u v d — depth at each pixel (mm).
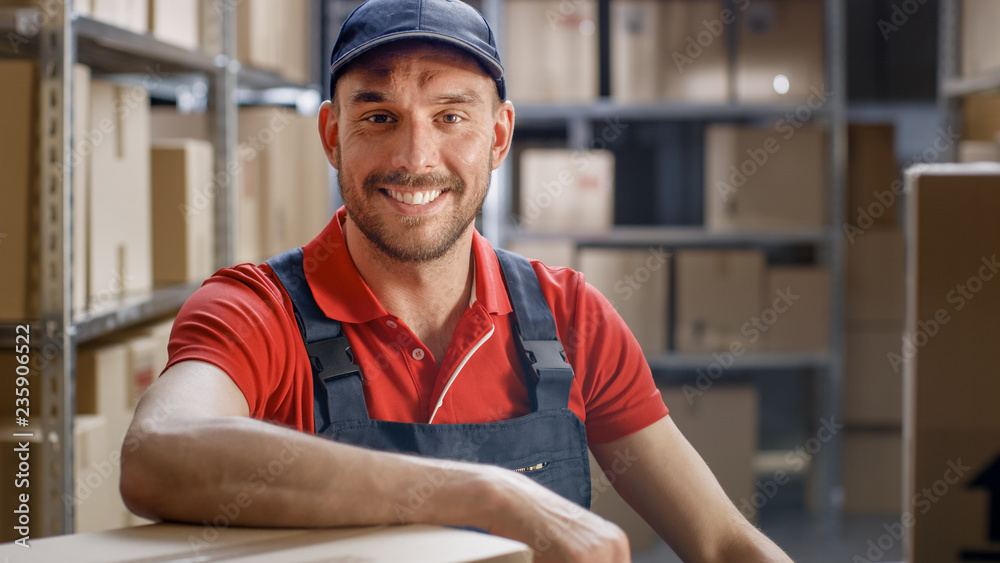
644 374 1011
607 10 3332
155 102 2789
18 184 1395
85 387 1581
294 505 609
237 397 783
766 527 3092
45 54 1381
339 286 890
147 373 1791
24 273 1402
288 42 2633
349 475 623
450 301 931
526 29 2996
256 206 2424
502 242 3014
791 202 3016
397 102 840
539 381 905
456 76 850
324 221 2637
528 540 605
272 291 876
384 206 859
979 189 1312
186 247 1975
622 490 1007
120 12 1664
